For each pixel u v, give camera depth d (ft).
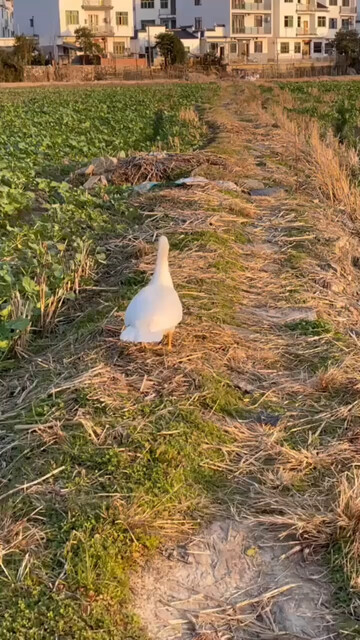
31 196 34.12
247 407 16.05
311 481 13.67
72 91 139.95
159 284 16.52
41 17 245.86
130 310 15.92
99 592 10.66
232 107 94.17
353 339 20.02
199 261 24.16
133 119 70.90
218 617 10.67
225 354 18.06
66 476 13.17
